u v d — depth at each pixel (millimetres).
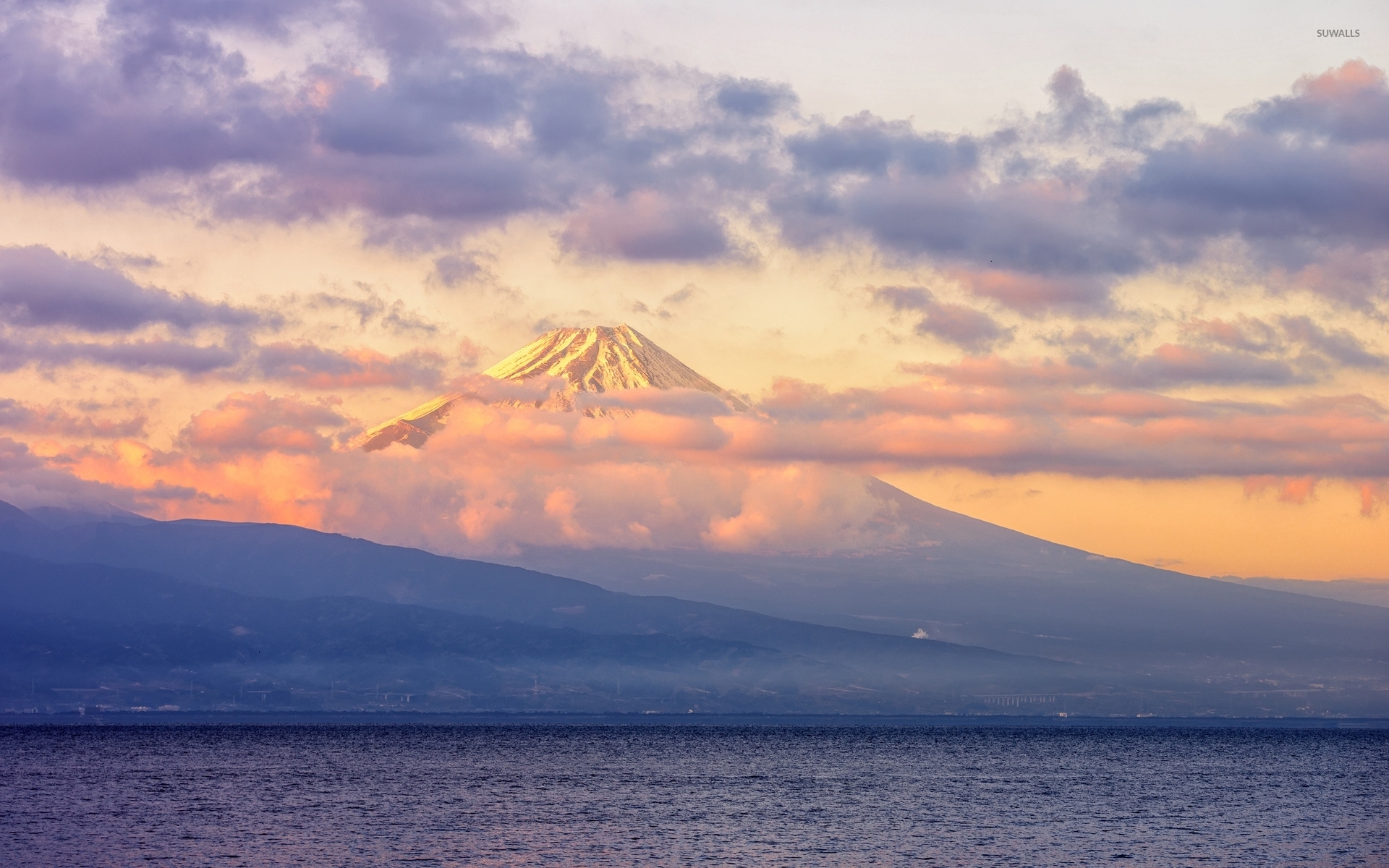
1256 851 94438
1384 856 92562
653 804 124188
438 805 121500
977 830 104750
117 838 97375
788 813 116438
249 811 115875
